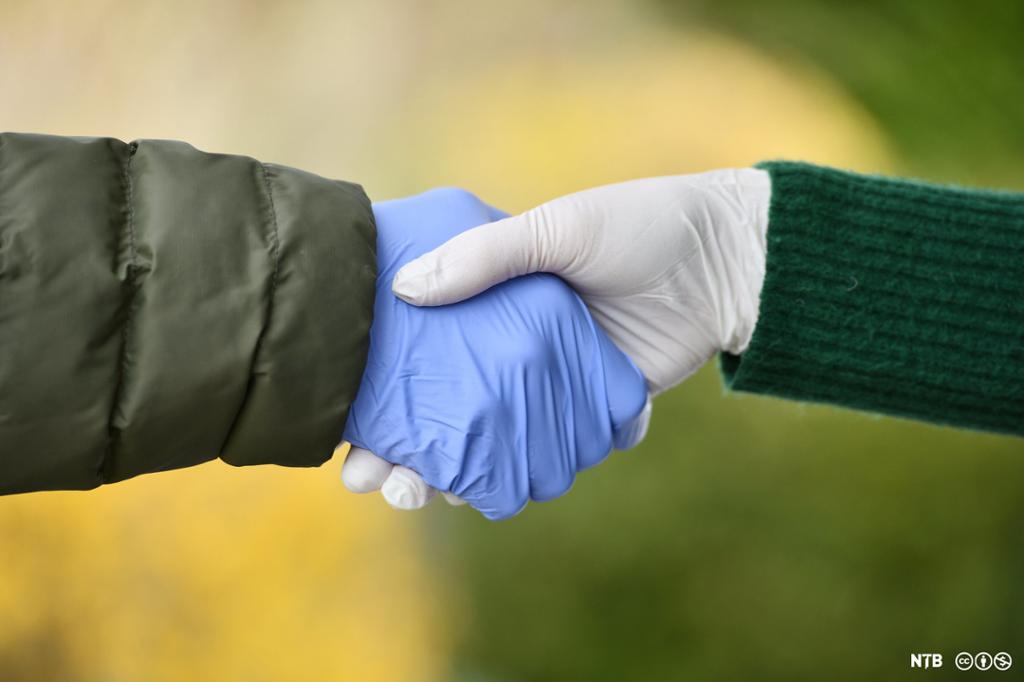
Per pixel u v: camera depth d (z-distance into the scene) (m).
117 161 1.06
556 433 1.13
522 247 1.12
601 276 1.14
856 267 1.13
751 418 2.01
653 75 2.15
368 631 1.93
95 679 1.87
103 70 2.13
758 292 1.16
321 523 1.96
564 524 1.98
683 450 2.00
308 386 1.06
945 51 2.19
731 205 1.16
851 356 1.13
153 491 1.94
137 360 1.04
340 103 2.13
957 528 1.97
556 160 2.09
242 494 1.95
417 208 1.15
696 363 1.18
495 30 2.20
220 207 1.06
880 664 1.95
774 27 2.21
